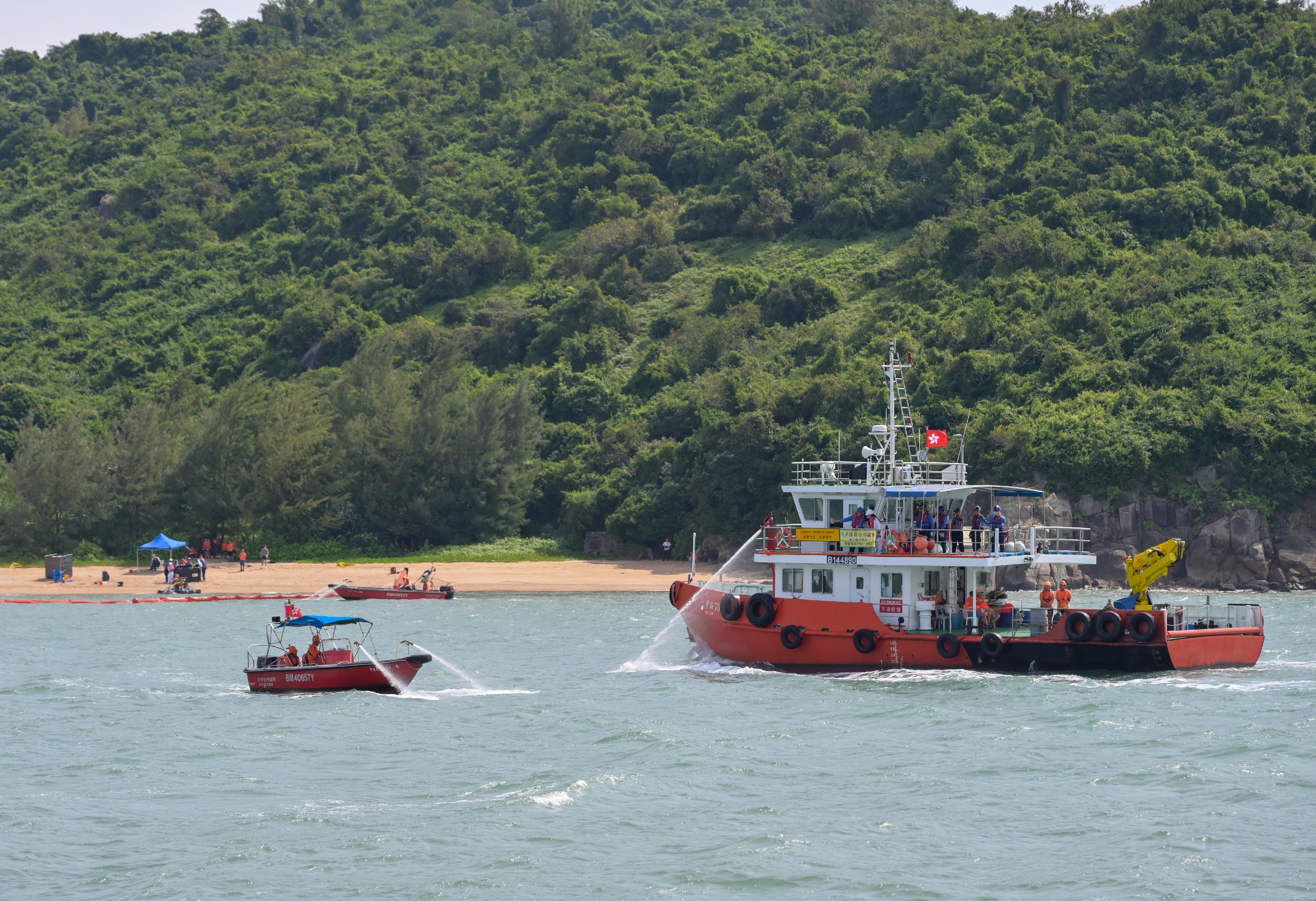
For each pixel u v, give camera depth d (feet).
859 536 294.46
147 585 622.54
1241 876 162.40
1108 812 188.96
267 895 160.76
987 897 158.40
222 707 282.77
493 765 222.48
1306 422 625.41
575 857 172.86
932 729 242.58
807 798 198.80
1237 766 212.64
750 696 280.31
